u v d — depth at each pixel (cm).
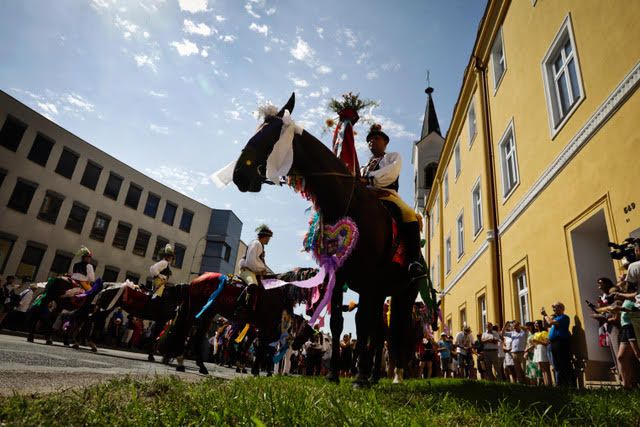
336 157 430
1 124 2592
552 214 942
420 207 3186
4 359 433
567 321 768
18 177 2667
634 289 564
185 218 3934
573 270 845
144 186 3559
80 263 1101
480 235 1515
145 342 2305
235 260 4434
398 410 240
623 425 241
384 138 534
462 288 1822
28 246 2719
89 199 3112
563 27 923
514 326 1009
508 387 477
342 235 389
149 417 185
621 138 697
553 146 955
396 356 555
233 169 432
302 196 425
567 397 359
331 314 417
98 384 275
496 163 1381
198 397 240
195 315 718
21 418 166
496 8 1403
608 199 728
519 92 1184
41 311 1042
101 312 1054
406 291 530
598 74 778
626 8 698
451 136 2105
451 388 439
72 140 3002
